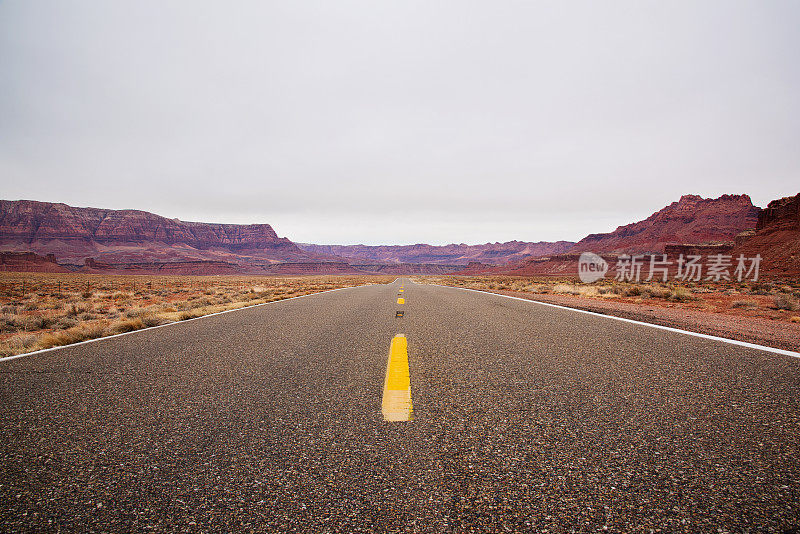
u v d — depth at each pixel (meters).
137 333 6.55
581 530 1.35
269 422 2.42
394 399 2.79
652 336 5.22
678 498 1.53
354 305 11.21
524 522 1.40
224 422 2.43
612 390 2.93
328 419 2.44
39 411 2.70
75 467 1.87
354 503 1.54
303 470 1.81
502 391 2.94
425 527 1.38
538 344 4.78
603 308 8.99
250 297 18.86
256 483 1.70
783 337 5.04
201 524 1.43
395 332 6.02
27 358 4.58
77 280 60.84
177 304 15.45
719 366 3.58
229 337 5.90
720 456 1.85
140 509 1.53
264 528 1.40
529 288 22.53
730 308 11.27
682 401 2.65
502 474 1.73
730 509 1.45
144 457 1.97
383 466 1.83
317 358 4.30
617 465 1.79
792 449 1.91
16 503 1.57
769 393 2.79
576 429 2.21
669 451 1.91
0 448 2.09
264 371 3.77
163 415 2.58
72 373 3.80
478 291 19.52
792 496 1.52
